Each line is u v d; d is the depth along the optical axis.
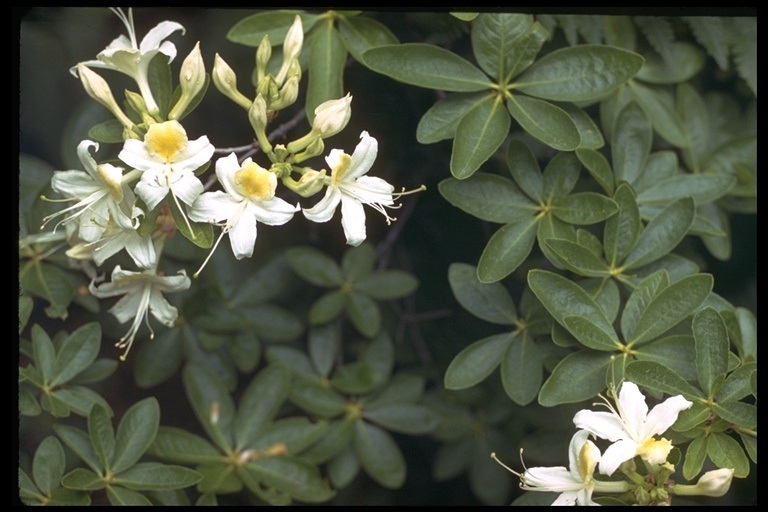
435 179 1.33
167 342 1.31
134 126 1.12
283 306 1.40
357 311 1.32
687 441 1.13
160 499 1.20
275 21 1.17
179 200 1.10
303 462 1.27
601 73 1.15
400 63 1.15
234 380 1.32
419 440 1.43
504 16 1.16
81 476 1.16
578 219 1.15
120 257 1.24
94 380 1.21
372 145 1.10
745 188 1.26
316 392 1.31
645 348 1.13
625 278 1.16
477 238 1.35
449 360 1.37
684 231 1.16
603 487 1.11
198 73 1.12
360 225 1.10
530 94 1.15
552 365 1.17
